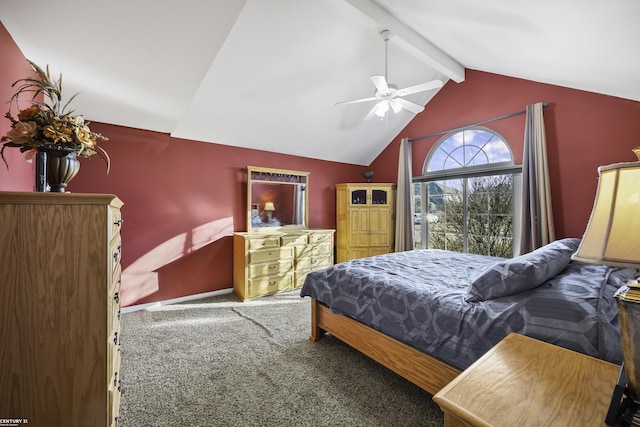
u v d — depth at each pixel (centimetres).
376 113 307
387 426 149
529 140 322
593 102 289
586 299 128
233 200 401
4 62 160
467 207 412
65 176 119
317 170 498
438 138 437
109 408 110
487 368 95
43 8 155
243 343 242
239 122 361
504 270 155
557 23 169
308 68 313
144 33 183
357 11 242
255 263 366
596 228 68
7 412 95
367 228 482
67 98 254
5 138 109
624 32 150
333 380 189
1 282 94
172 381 188
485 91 380
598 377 89
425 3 210
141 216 329
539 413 73
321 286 237
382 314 187
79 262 104
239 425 150
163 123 313
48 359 100
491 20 198
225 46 260
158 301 339
